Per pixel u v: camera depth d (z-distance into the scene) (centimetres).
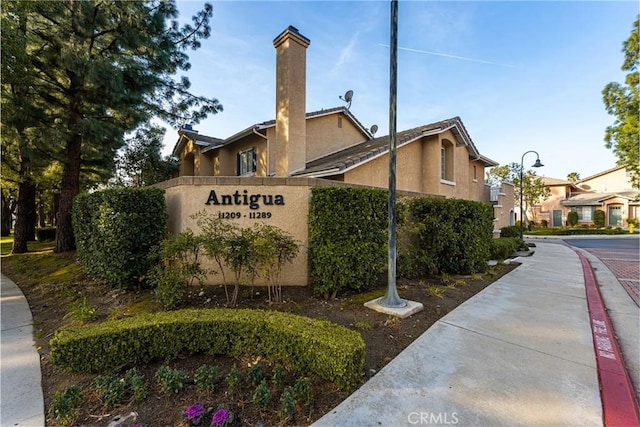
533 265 1028
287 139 1101
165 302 503
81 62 855
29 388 312
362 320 466
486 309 538
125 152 1612
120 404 275
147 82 1011
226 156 1709
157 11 1008
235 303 532
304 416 256
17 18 846
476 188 1950
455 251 794
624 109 1788
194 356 367
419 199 787
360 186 764
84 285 700
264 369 332
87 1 852
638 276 888
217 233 550
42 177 1294
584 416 253
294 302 542
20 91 923
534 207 3953
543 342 398
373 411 261
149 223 620
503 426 242
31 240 1853
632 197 3244
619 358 357
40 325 501
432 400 275
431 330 438
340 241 570
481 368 331
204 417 255
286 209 648
